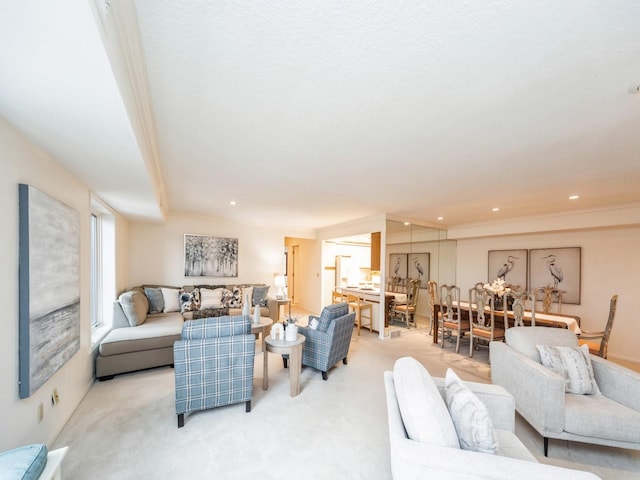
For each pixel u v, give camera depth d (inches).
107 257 148.3
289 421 92.0
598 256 178.5
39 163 69.4
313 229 291.4
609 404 77.1
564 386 75.0
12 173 58.8
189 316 176.6
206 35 45.0
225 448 78.0
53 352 72.9
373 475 69.0
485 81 56.3
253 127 76.9
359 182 127.5
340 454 76.3
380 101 64.0
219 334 94.8
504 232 212.8
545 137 80.5
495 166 104.5
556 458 75.9
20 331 60.6
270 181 127.9
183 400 87.7
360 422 91.9
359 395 111.3
